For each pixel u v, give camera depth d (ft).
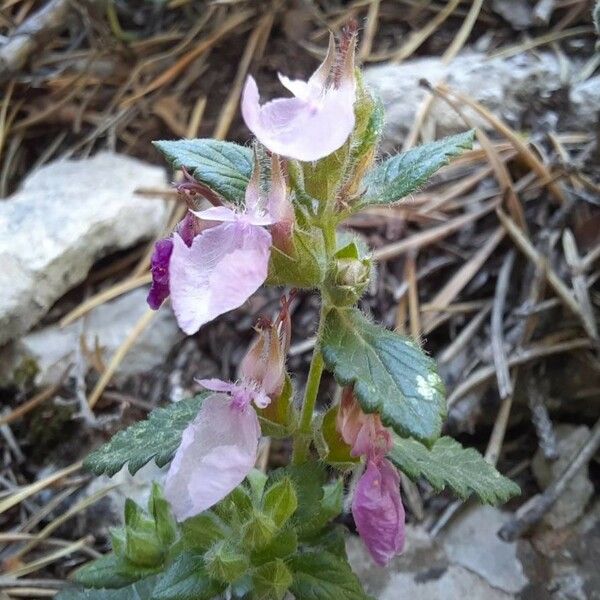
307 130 0.23
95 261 0.52
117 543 0.33
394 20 0.61
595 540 0.41
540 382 0.45
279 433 0.29
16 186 0.56
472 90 0.55
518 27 0.59
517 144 0.49
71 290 0.51
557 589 0.40
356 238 0.32
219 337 0.48
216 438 0.25
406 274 0.48
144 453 0.30
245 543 0.29
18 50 0.57
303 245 0.25
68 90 0.59
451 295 0.48
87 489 0.43
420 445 0.30
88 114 0.59
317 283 0.26
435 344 0.47
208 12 0.61
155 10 0.62
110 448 0.31
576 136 0.52
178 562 0.29
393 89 0.55
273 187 0.25
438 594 0.40
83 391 0.46
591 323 0.44
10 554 0.41
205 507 0.24
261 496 0.31
